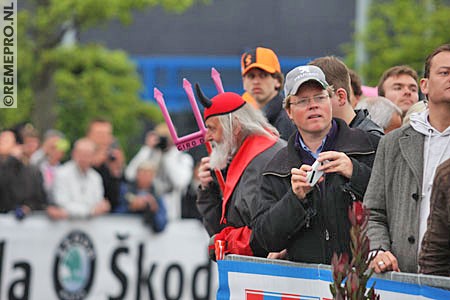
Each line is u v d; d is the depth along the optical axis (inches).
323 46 2696.9
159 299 1199.6
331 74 601.6
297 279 518.9
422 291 451.5
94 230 1168.2
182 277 1211.9
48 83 2016.5
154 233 1194.0
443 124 501.0
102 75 2054.6
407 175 504.7
